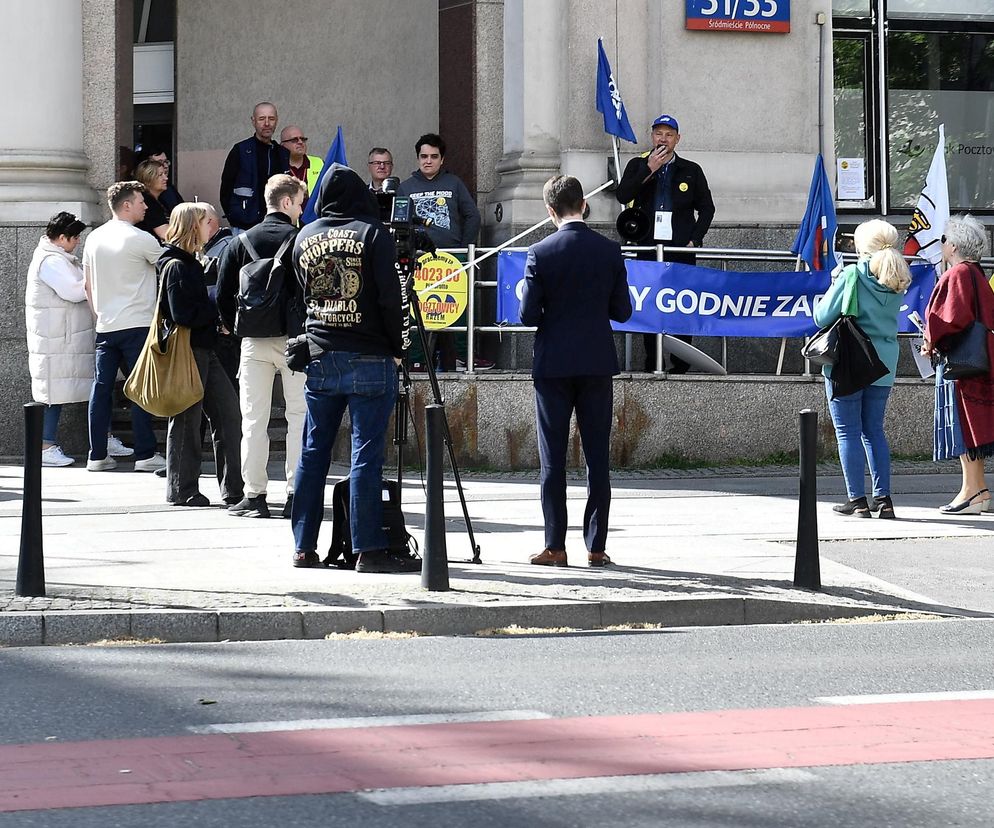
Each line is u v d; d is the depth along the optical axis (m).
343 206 13.46
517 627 12.19
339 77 28.11
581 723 9.00
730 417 21.70
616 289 14.10
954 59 26.97
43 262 21.44
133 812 7.25
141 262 20.70
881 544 15.77
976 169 27.09
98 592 12.49
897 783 7.83
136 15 29.47
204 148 28.98
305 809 7.31
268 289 16.05
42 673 10.39
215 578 13.23
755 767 8.09
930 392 22.30
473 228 22.69
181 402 17.17
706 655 11.16
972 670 10.62
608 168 23.67
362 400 13.51
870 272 17.33
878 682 10.20
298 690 9.88
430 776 7.86
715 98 24.05
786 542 15.52
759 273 21.19
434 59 26.19
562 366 13.88
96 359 20.89
